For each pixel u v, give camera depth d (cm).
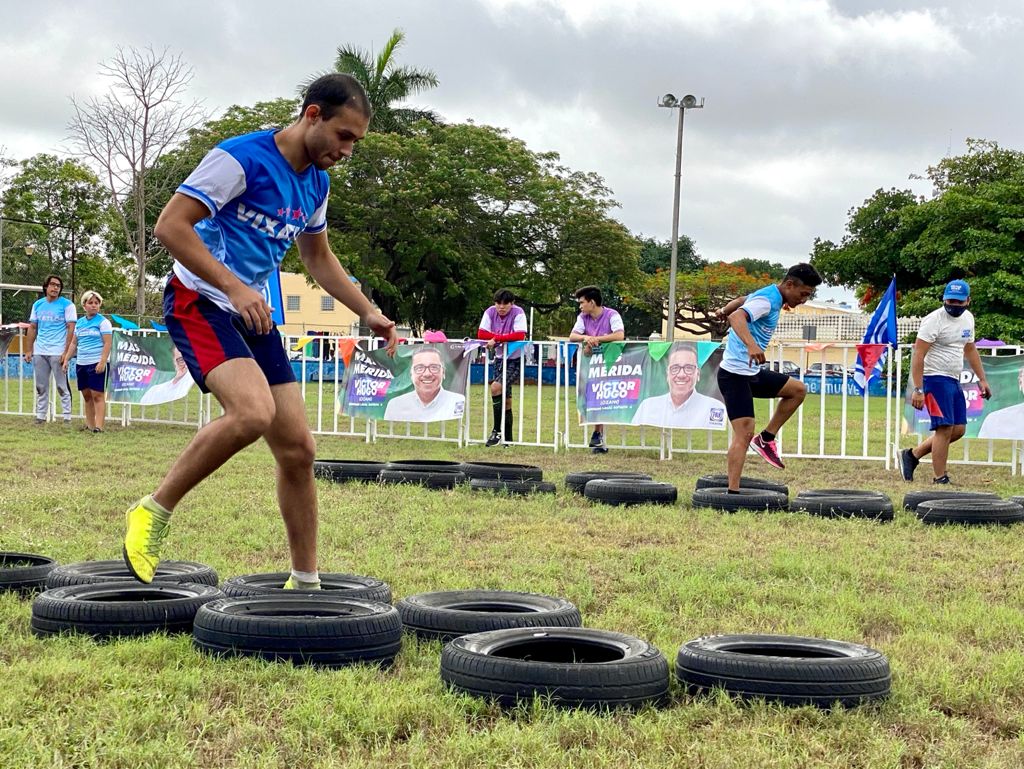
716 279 5019
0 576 476
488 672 330
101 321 1405
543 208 4153
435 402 1320
